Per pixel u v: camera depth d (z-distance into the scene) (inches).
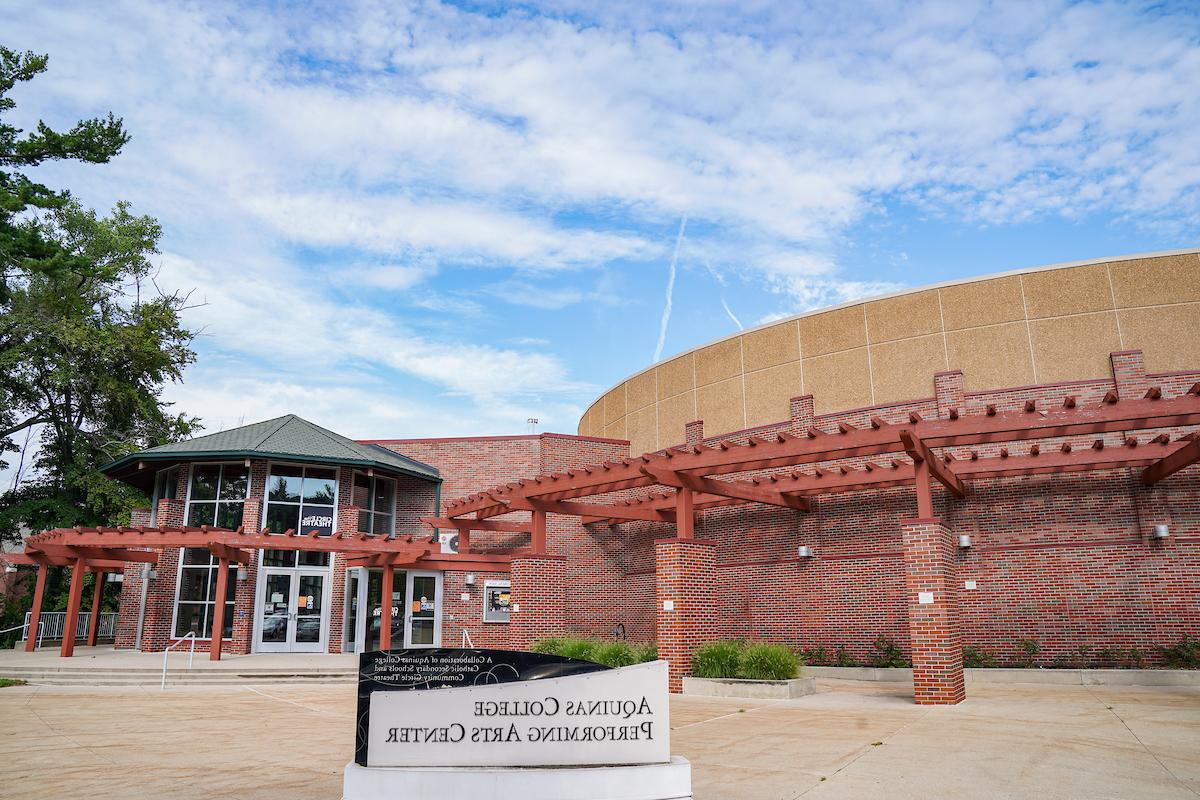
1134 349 717.3
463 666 247.6
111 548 906.1
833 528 800.3
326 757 357.7
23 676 700.0
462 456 1084.5
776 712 496.1
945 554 548.4
